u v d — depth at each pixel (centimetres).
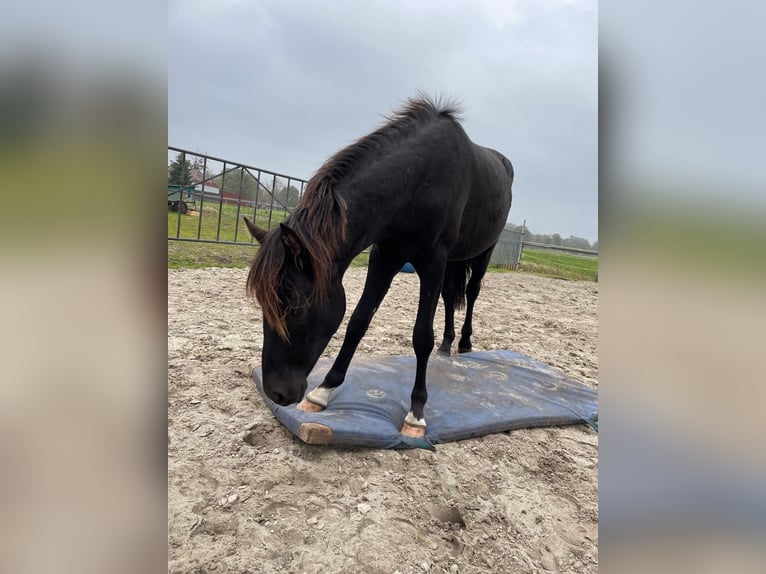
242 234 941
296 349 193
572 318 674
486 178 306
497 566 160
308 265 185
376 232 228
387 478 205
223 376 298
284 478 196
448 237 260
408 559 158
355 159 220
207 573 143
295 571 148
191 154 723
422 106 257
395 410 257
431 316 250
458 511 188
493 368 352
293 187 916
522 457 236
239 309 483
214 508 174
